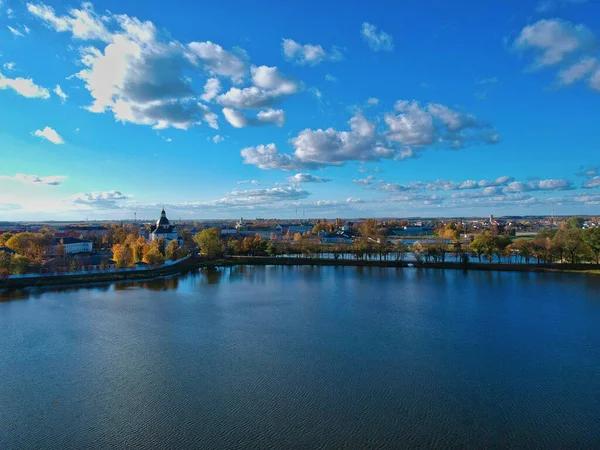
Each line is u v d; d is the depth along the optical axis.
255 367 78.25
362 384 70.50
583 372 75.88
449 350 88.19
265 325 109.25
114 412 60.78
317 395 66.38
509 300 142.38
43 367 78.31
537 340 95.19
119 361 81.50
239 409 61.56
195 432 55.28
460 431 55.59
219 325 109.44
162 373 75.31
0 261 182.38
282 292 162.25
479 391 67.75
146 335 99.62
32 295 156.38
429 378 73.06
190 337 98.19
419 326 107.62
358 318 116.94
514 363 80.44
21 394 66.75
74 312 125.25
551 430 55.94
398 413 60.44
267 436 54.28
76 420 58.53
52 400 64.62
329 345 91.81
